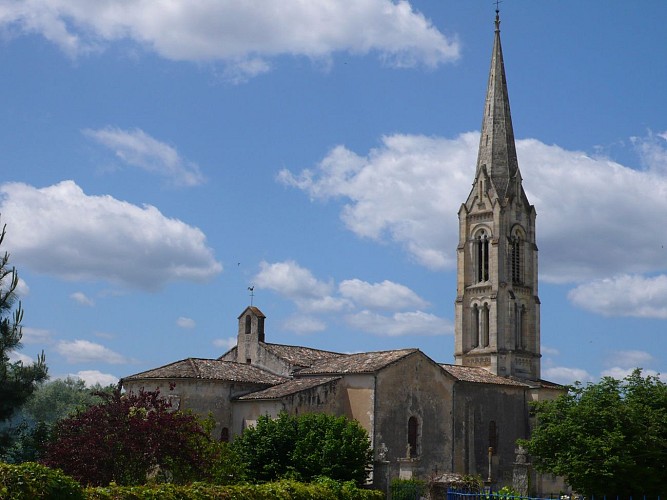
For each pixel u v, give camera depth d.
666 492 81.62
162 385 85.62
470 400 104.62
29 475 38.12
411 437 95.62
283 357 100.25
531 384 114.50
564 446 85.56
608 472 80.44
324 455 81.00
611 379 88.25
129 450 58.56
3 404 70.81
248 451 81.81
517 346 122.38
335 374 93.81
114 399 62.03
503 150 128.00
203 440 67.94
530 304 124.81
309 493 56.44
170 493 46.00
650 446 81.69
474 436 104.19
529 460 107.56
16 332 70.69
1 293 70.56
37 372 72.75
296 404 88.06
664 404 85.81
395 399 93.81
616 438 80.75
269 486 53.94
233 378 91.88
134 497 43.69
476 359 121.00
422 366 98.00
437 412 99.12
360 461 82.62
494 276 121.75
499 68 132.00
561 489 108.81
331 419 84.56
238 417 90.56
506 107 130.50
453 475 80.19
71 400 191.25
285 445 82.06
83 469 57.72
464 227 126.19
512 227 124.94
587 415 84.44
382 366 92.69
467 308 124.00
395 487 81.88
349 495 60.94
